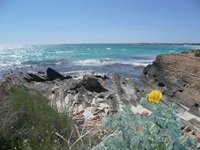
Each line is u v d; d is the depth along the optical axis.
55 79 19.78
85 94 13.89
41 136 4.55
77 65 36.19
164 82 20.14
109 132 4.48
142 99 2.55
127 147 2.60
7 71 30.50
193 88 16.83
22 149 3.95
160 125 2.42
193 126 8.93
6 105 5.30
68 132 4.86
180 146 2.38
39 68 33.41
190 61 22.09
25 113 5.12
